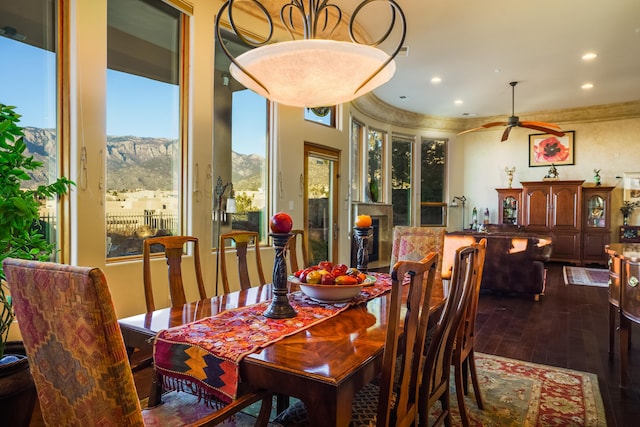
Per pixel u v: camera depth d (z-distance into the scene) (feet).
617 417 7.41
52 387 3.30
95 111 9.54
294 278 6.50
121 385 2.87
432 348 5.24
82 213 9.29
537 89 23.08
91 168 9.47
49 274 2.94
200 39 12.00
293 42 5.58
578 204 26.40
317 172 17.70
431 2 13.26
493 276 17.33
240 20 13.15
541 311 15.07
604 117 27.20
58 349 3.10
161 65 11.42
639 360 10.18
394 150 28.91
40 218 8.89
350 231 21.59
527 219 27.86
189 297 11.70
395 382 5.34
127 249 10.58
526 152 29.63
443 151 31.17
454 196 31.27
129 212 10.62
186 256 11.68
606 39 16.10
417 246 9.74
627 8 13.58
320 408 3.63
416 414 4.99
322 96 7.18
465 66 19.25
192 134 11.88
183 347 4.51
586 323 13.53
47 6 9.04
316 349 4.32
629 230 25.96
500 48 17.06
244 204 14.05
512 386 8.68
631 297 8.15
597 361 10.15
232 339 4.59
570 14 14.03
